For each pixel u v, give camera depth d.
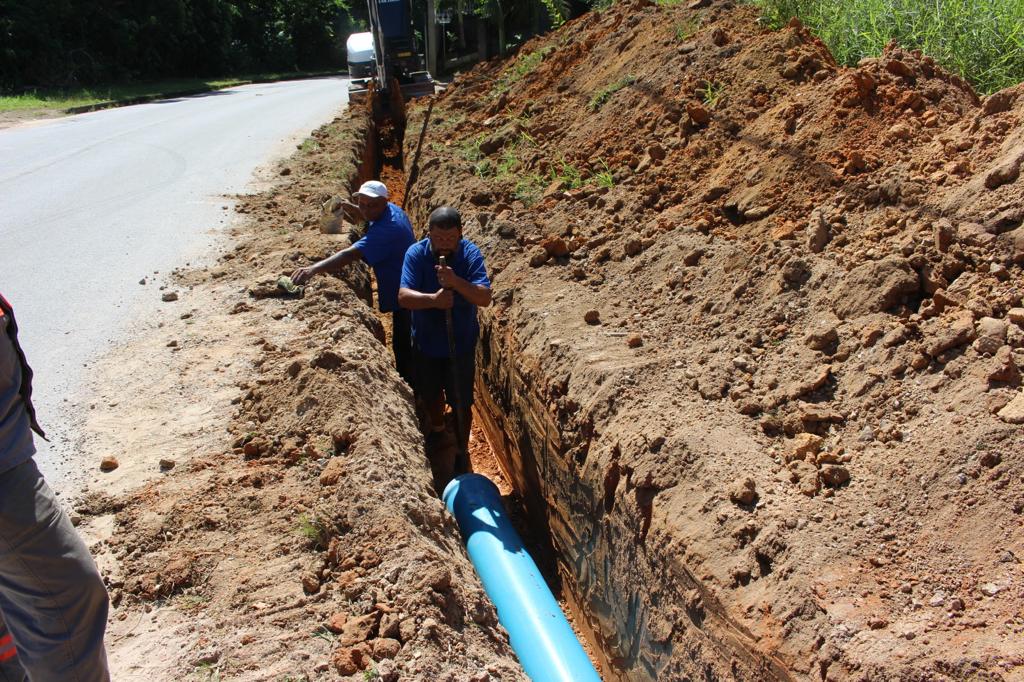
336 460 4.14
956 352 3.76
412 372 6.07
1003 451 3.25
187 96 29.95
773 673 3.05
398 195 13.42
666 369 4.69
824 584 3.12
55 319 6.41
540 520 5.64
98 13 33.19
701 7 9.17
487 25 33.78
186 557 3.58
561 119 9.52
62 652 2.58
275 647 3.12
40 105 23.73
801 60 6.77
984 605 2.86
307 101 23.19
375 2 17.88
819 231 4.93
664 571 3.82
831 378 4.11
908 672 2.71
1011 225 4.18
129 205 9.78
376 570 3.44
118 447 4.58
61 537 2.52
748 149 6.32
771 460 3.86
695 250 5.57
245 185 10.64
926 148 5.20
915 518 3.26
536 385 5.46
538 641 4.13
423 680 2.94
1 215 9.53
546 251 6.59
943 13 6.71
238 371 5.36
